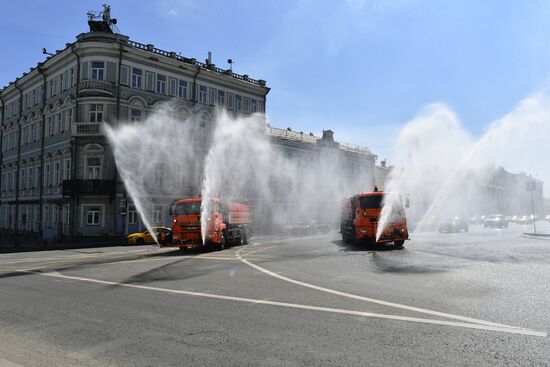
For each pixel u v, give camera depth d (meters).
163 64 40.88
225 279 11.77
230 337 6.14
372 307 7.86
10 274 13.93
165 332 6.49
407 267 13.34
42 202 42.91
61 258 20.33
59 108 40.97
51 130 42.44
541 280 10.58
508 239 26.98
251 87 49.28
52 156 41.50
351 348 5.54
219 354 5.42
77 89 37.56
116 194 36.88
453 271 12.30
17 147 49.28
